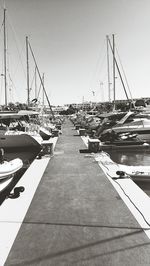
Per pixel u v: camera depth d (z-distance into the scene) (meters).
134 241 4.10
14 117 13.17
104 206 5.68
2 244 4.06
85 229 4.56
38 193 6.68
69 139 20.64
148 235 4.29
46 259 3.64
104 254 3.74
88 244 4.03
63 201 6.06
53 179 8.11
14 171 8.24
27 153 11.84
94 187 7.16
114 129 17.67
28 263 3.56
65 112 91.81
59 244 4.04
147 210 5.42
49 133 20.11
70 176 8.48
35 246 3.99
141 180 8.56
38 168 9.80
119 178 8.05
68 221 4.92
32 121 18.33
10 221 4.93
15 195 6.40
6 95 21.58
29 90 28.44
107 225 4.71
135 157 14.81
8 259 3.65
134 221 4.86
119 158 14.62
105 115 21.03
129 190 6.84
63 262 3.57
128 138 17.72
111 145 16.80
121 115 18.95
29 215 5.23
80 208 5.59
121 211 5.38
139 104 27.69
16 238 4.25
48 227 4.66
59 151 14.20
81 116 41.31
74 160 11.43
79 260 3.61
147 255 3.69
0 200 7.34
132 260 3.57
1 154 8.18
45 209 5.55
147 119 18.30
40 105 25.25
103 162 10.76
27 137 11.58
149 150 16.50
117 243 4.04
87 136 23.09
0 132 12.54
